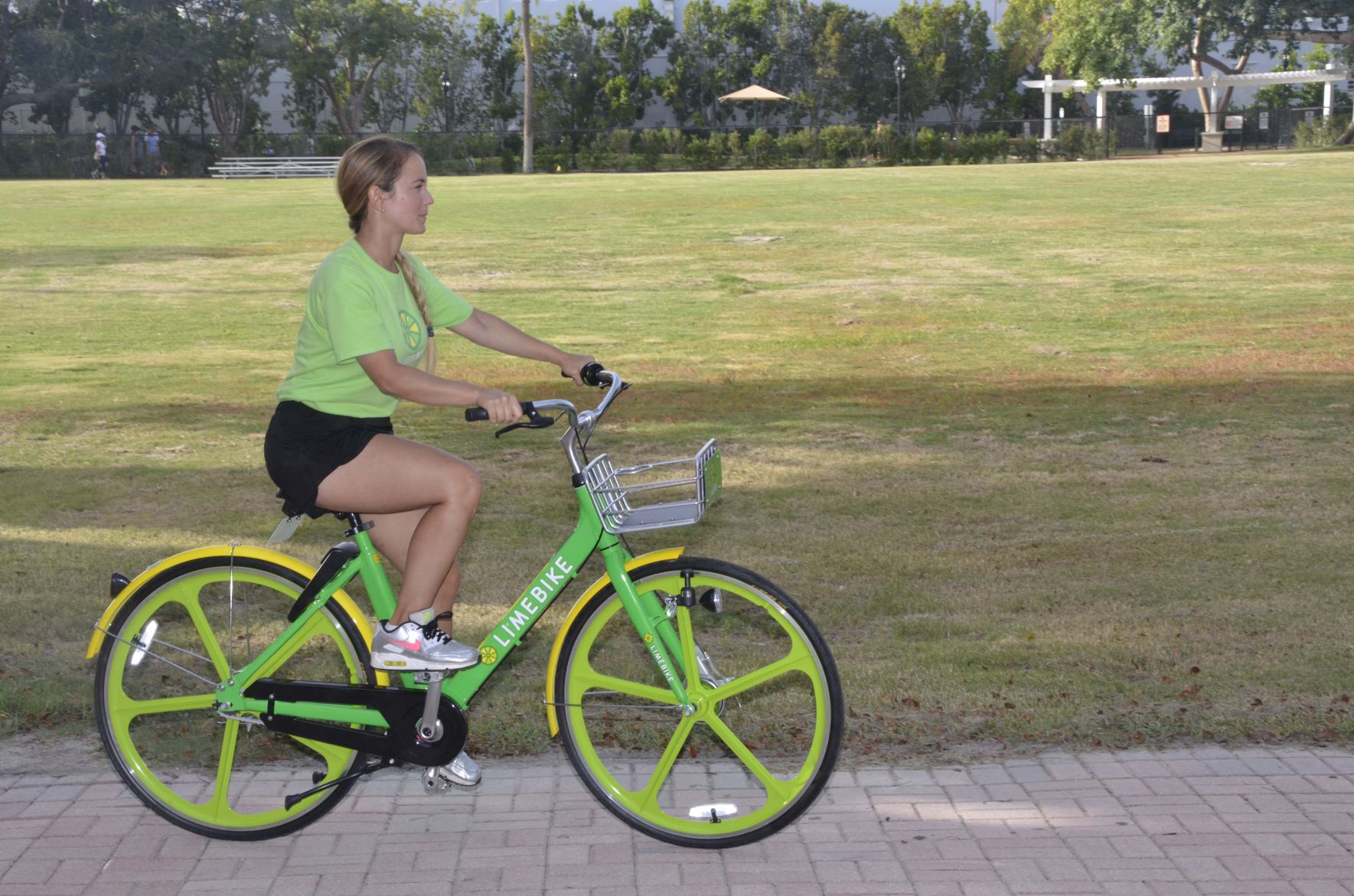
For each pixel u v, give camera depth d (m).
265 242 22.75
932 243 21.02
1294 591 5.88
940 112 67.00
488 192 33.84
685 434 9.40
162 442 9.23
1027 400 10.41
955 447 8.91
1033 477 8.05
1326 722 4.36
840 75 61.84
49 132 58.25
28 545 6.71
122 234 23.89
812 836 3.65
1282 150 51.78
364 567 3.62
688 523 3.50
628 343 13.49
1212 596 5.83
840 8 61.78
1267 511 7.20
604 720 4.34
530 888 3.39
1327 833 3.60
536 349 3.73
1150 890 3.33
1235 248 19.66
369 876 3.46
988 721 4.44
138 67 52.69
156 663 4.73
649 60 62.31
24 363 12.50
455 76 58.59
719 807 3.63
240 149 53.12
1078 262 18.64
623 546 3.62
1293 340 12.80
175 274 18.89
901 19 62.94
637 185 35.66
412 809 3.84
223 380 11.66
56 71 51.56
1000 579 6.13
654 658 3.58
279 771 4.05
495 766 4.14
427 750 3.58
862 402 10.45
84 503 7.60
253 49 53.66
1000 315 14.68
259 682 3.67
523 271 18.88
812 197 29.45
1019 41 62.66
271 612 5.11
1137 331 13.56
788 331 14.00
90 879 3.45
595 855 3.56
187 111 58.00
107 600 5.84
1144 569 6.25
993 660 5.04
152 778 3.75
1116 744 4.25
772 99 55.75
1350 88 55.31
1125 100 63.94
